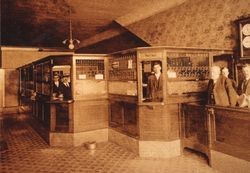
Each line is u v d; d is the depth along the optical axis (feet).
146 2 29.45
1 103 45.52
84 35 39.99
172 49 19.26
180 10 26.73
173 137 19.42
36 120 30.09
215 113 16.38
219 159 16.19
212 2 23.39
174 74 19.65
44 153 21.16
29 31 36.47
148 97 20.18
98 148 22.17
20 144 24.16
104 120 24.52
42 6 28.48
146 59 19.45
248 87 16.65
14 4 27.09
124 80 21.79
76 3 28.76
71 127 23.11
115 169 17.06
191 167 17.04
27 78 39.42
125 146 21.83
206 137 17.34
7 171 17.13
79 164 18.25
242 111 14.26
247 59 20.34
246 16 20.08
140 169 16.94
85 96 23.57
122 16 33.47
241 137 14.64
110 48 38.34
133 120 20.75
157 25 29.66
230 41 21.75
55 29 36.60
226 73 16.92
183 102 19.76
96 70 24.26
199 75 20.76
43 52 47.70
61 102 23.13
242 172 14.66
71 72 23.11
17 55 46.01
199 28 24.59
